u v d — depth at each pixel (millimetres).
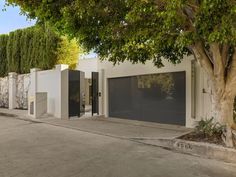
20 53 27578
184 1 7332
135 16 8258
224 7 7316
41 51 24719
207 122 10570
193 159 8836
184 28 8875
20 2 9516
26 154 9297
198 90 13680
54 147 10359
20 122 17641
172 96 14992
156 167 7895
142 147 10398
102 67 19109
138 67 16609
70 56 24438
